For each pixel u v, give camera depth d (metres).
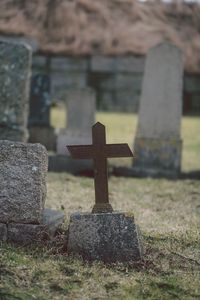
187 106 29.33
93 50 29.42
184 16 34.97
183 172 10.98
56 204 6.97
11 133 9.34
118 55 29.09
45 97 13.76
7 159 4.99
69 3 32.06
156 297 4.20
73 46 29.48
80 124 12.90
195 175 10.90
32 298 3.99
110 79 28.83
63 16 31.22
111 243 4.80
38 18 31.02
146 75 11.15
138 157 11.23
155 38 31.31
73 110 12.95
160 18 34.09
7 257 4.55
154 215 6.88
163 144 11.02
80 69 28.70
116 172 10.99
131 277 4.50
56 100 25.59
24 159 4.98
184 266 4.82
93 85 29.00
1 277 4.19
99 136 4.98
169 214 7.03
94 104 12.91
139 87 28.59
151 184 9.77
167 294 4.25
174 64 10.97
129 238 4.82
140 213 6.99
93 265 4.66
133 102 28.56
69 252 4.84
